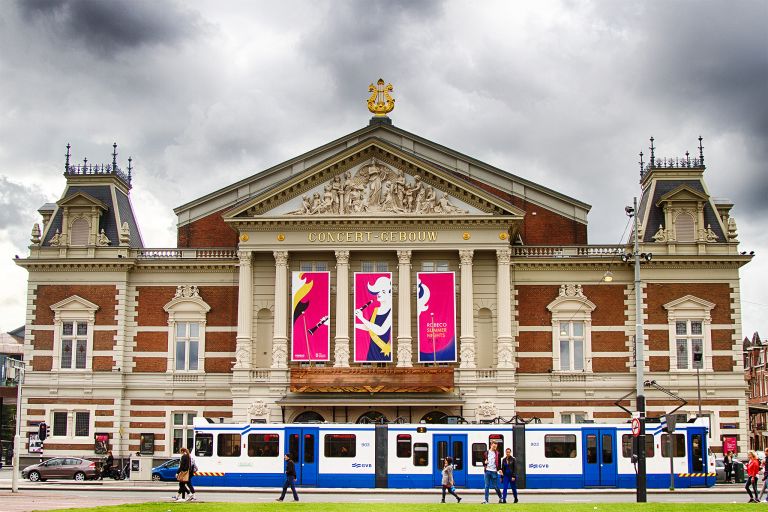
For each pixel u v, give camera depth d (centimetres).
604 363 7412
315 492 5497
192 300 7556
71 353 7512
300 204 7219
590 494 5422
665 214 7512
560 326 7488
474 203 7169
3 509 3819
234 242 8000
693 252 7438
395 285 7256
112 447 7362
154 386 7475
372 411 7006
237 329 7281
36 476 6725
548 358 7431
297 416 7006
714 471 5866
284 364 7025
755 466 4822
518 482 5747
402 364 7006
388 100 8131
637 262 4953
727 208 7831
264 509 3691
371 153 7225
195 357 7544
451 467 4712
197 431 5925
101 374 7431
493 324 7212
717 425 7269
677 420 6106
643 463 4434
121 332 7494
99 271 7575
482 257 7294
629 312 7475
